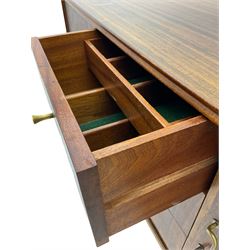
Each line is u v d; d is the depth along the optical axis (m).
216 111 0.37
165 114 0.62
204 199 0.52
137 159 0.37
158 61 0.51
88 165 0.33
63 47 0.81
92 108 0.73
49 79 0.54
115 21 0.78
